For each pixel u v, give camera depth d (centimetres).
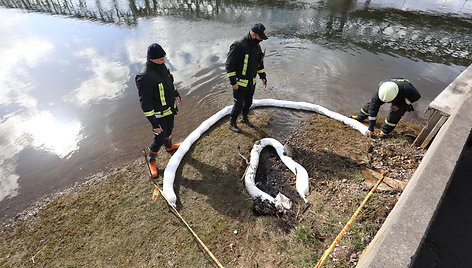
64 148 450
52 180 389
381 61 738
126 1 1255
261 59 412
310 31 929
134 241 300
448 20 1025
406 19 1036
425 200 209
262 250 288
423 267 242
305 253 280
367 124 493
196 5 1198
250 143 448
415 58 755
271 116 518
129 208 338
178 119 517
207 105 557
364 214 312
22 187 379
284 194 358
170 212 331
